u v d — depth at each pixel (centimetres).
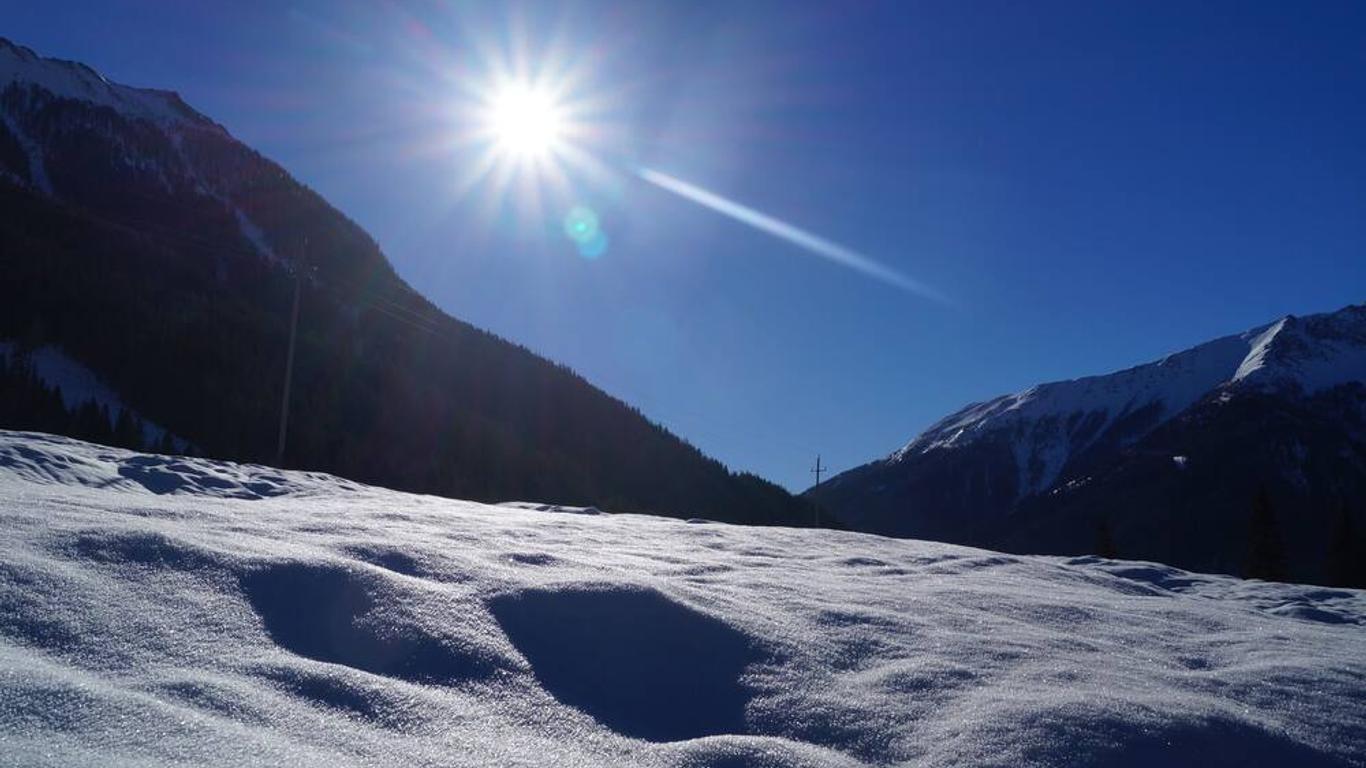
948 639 382
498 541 529
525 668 295
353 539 425
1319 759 284
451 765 218
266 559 338
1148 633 452
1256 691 344
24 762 180
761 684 308
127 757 189
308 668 258
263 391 5284
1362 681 365
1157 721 288
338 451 4781
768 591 454
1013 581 633
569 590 364
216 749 200
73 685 216
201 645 265
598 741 254
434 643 298
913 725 280
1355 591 834
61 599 272
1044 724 277
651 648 329
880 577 582
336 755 211
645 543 666
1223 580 877
